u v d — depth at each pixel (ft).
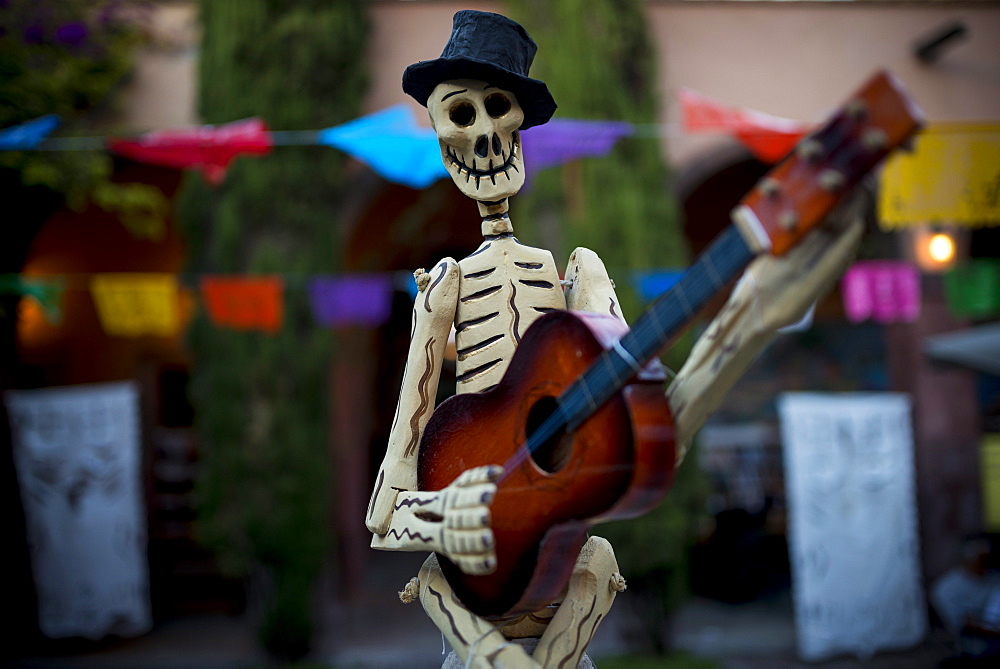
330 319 24.94
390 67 26.73
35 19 24.11
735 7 27.30
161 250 33.14
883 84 3.45
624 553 25.17
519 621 5.45
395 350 35.68
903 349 28.22
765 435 31.68
